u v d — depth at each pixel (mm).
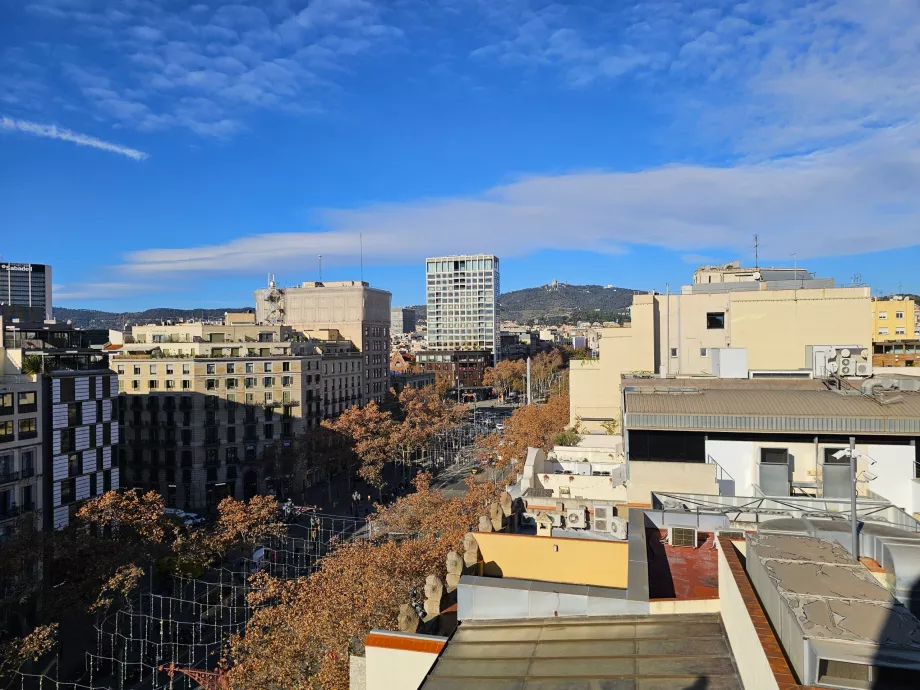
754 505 21422
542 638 14570
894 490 23125
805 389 28828
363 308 153125
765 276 79375
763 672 10070
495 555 18109
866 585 11008
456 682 12977
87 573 52562
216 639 51844
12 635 51812
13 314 109125
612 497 28016
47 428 65375
